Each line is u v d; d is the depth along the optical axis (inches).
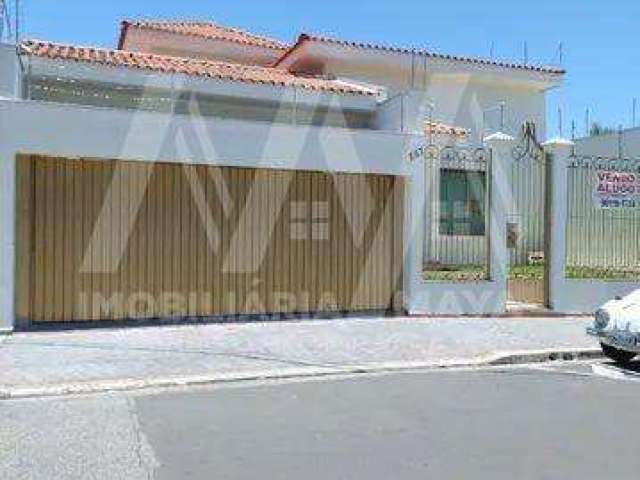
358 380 374.0
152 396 331.9
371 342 467.5
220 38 987.9
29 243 490.3
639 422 289.7
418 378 381.1
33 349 419.2
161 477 218.1
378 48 946.1
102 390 342.0
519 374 398.3
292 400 324.8
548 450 249.1
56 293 499.2
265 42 1032.8
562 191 623.8
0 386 337.7
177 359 403.2
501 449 249.9
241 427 277.0
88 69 605.0
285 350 436.1
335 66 944.9
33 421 283.6
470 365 422.0
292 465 230.2
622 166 652.1
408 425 281.1
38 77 590.9
